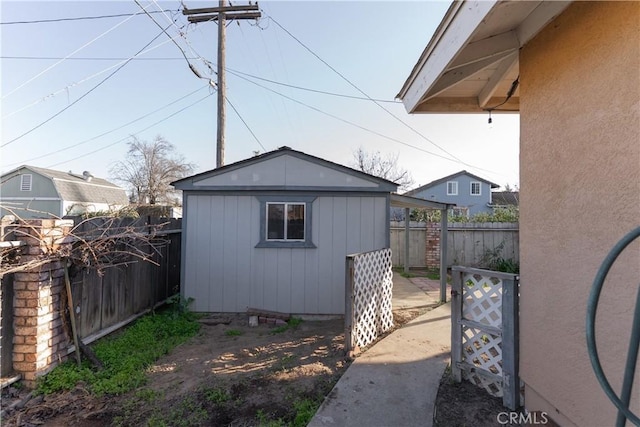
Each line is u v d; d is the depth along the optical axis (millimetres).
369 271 4730
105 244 4262
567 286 2131
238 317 6117
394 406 2986
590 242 1935
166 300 6707
